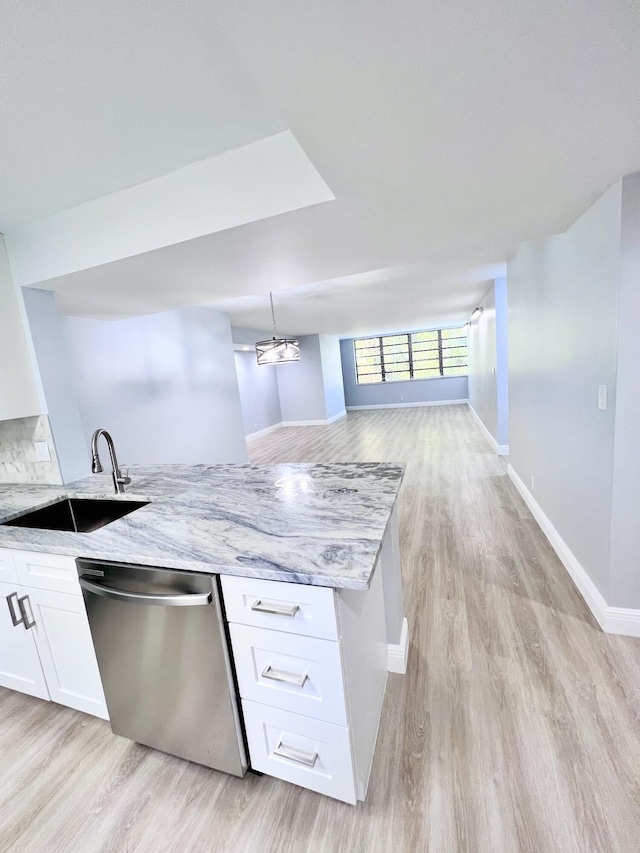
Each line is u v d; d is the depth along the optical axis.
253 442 8.66
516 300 3.57
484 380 6.67
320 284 4.25
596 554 2.03
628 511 1.80
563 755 1.37
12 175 1.49
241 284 2.51
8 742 1.59
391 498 1.63
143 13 0.88
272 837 1.20
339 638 1.08
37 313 2.13
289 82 0.91
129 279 2.13
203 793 1.34
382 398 12.73
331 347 11.15
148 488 2.06
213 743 1.34
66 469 2.28
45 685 1.67
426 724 1.52
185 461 4.60
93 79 1.07
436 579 2.52
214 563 1.18
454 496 4.02
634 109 1.06
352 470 2.11
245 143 1.47
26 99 1.11
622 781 1.27
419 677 1.75
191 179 1.57
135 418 3.92
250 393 9.27
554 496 2.71
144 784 1.39
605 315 1.78
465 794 1.27
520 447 3.84
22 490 2.21
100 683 1.54
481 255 3.58
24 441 2.30
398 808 1.25
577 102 1.03
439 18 0.75
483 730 1.48
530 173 1.42
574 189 1.60
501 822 1.19
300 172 1.44
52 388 2.21
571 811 1.20
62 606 1.51
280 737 1.25
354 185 1.37
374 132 1.11
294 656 1.15
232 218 1.54
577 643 1.88
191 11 0.88
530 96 1.00
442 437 7.21
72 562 1.43
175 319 4.49
